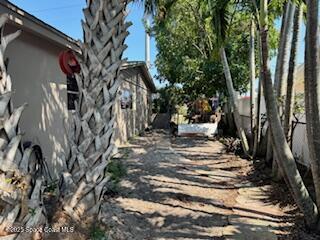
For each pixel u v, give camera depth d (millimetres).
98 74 3316
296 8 5711
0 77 2537
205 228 4129
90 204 3357
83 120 3295
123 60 3500
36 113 5133
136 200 5180
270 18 6938
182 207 4934
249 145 9633
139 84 16219
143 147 11375
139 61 13828
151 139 13875
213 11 6949
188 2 12008
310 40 3705
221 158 9242
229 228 4117
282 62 6754
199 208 4906
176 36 14805
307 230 4008
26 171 2598
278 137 4008
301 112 6906
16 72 4617
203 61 14609
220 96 16047
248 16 9305
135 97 15141
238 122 9398
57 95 5891
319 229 3949
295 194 4027
